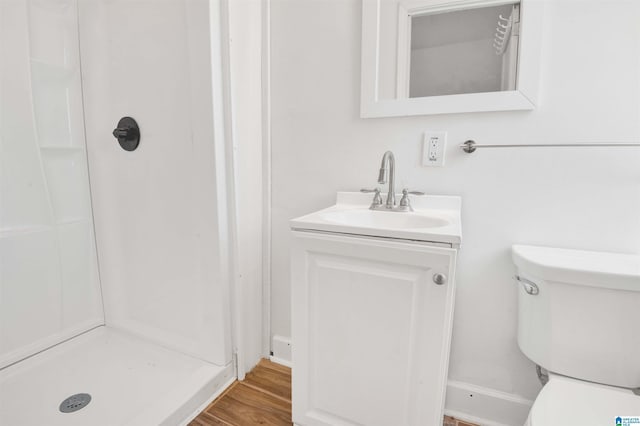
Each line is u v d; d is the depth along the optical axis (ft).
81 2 4.73
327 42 4.20
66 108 4.92
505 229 3.61
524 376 3.71
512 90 3.40
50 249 4.80
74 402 3.94
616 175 3.18
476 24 3.51
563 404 2.43
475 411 3.91
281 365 4.94
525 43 3.28
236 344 4.54
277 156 4.67
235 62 4.09
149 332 5.10
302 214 4.63
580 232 3.35
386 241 2.78
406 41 3.79
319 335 3.19
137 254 4.98
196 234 4.35
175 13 4.02
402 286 2.79
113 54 4.62
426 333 2.76
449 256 2.58
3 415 3.72
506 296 3.68
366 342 3.00
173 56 4.13
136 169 4.72
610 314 2.80
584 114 3.20
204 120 4.01
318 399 3.32
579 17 3.12
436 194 3.84
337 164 4.33
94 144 5.06
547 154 3.37
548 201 3.42
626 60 3.04
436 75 3.72
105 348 4.99
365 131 4.11
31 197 4.59
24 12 4.27
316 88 4.33
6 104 4.25
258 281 4.86
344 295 3.02
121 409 3.86
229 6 3.90
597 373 2.91
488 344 3.82
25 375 4.33
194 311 4.58
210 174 4.08
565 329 2.97
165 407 3.68
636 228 3.17
